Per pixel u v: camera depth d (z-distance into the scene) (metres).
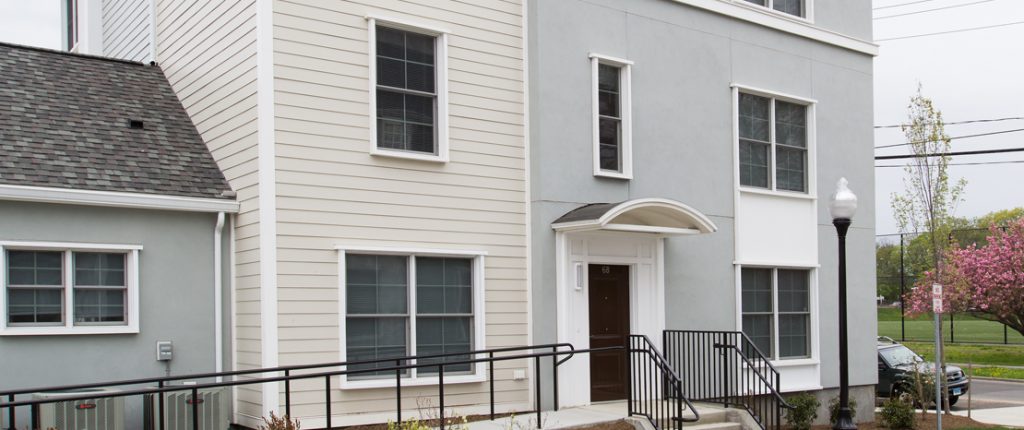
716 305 15.43
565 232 13.45
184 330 12.05
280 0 11.73
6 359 10.87
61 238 11.29
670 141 15.09
